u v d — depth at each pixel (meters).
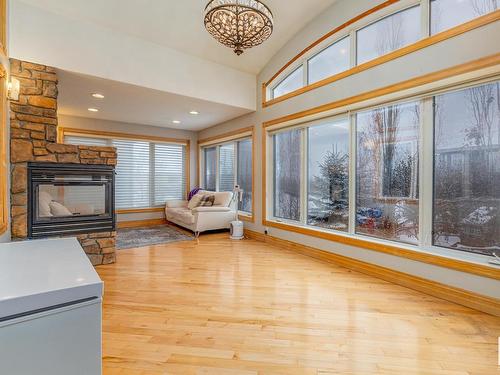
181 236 5.05
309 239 3.79
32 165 2.92
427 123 2.56
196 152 6.88
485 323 2.01
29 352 0.63
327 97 3.46
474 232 2.31
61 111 4.83
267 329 1.93
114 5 3.00
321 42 3.52
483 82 2.18
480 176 2.28
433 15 2.54
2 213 2.43
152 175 6.30
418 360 1.61
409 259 2.65
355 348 1.72
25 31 2.80
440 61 2.39
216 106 4.49
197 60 4.04
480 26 2.15
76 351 0.69
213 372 1.50
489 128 2.22
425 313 2.16
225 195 5.48
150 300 2.38
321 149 3.75
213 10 2.42
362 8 3.04
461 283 2.30
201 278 2.92
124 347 1.72
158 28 3.40
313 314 2.14
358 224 3.24
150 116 5.21
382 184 2.99
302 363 1.58
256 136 4.79
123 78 3.39
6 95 2.54
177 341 1.78
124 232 5.36
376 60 2.89
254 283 2.78
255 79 4.73
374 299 2.41
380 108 2.97
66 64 3.02
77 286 0.69
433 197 2.56
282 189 4.46
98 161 3.32
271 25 2.60
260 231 4.74
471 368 1.54
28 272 0.78
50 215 3.08
